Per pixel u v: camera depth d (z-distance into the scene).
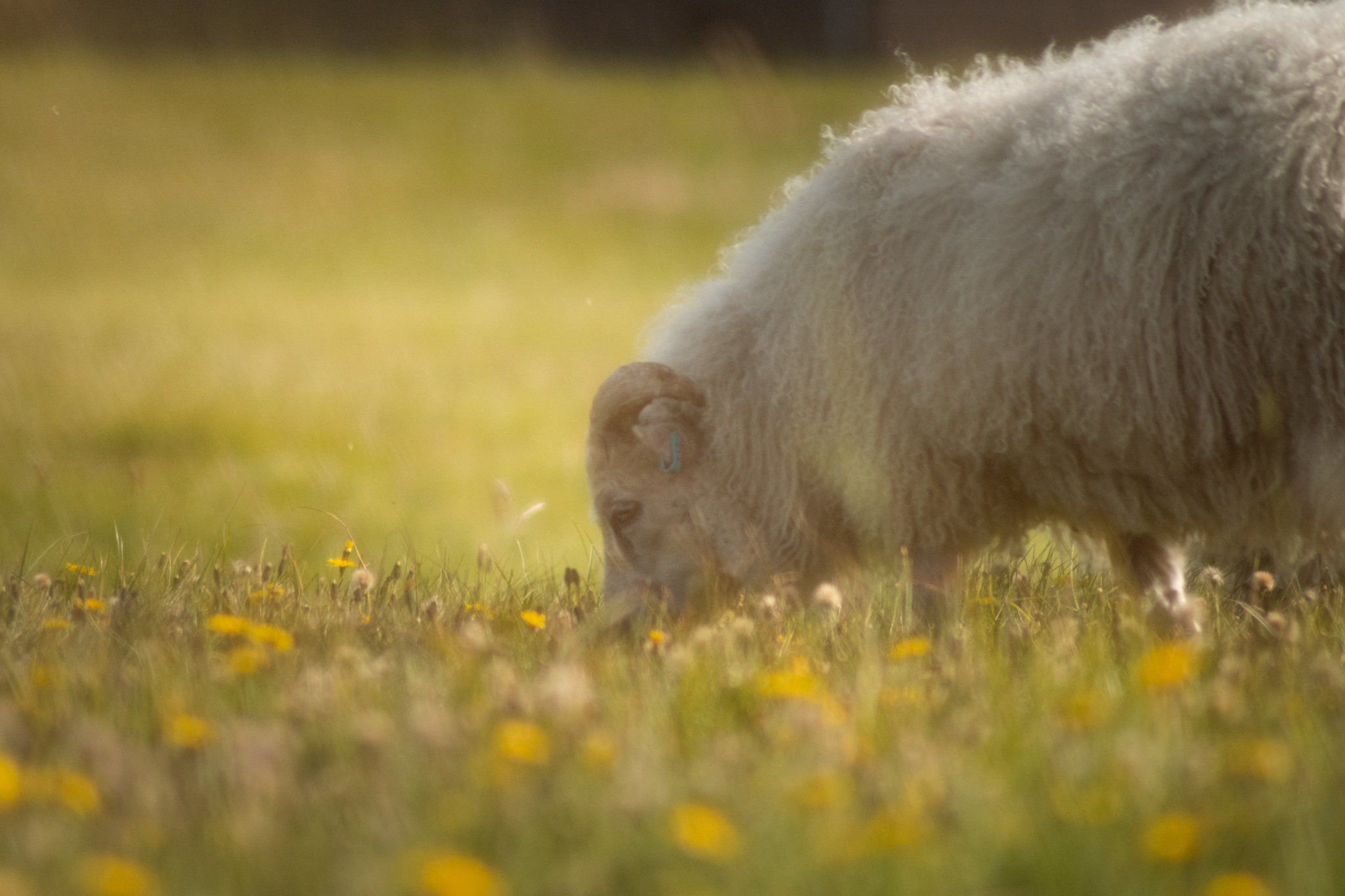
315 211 77.88
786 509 11.75
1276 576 13.01
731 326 11.90
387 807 6.12
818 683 8.09
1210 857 5.76
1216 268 9.97
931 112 11.28
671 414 11.94
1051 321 10.25
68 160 84.12
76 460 28.03
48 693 7.87
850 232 11.05
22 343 41.91
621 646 9.55
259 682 8.26
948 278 10.62
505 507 12.57
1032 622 9.75
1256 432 10.26
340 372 39.44
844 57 109.69
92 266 64.50
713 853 5.72
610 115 98.12
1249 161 9.89
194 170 84.19
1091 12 99.44
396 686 8.00
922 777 6.32
